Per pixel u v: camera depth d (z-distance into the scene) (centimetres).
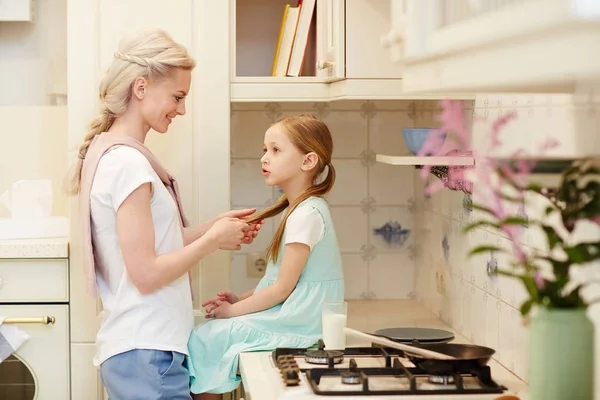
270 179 212
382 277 286
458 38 92
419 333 203
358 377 154
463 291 221
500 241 185
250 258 280
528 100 161
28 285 231
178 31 234
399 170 284
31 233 239
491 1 90
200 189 237
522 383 162
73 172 219
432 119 253
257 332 197
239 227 198
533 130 158
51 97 276
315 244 203
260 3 265
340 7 209
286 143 209
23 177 275
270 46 266
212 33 234
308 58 252
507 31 79
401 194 285
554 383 110
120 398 192
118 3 233
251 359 184
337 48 210
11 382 236
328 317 183
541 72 76
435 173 214
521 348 169
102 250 195
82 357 233
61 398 234
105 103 202
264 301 202
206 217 237
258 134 280
